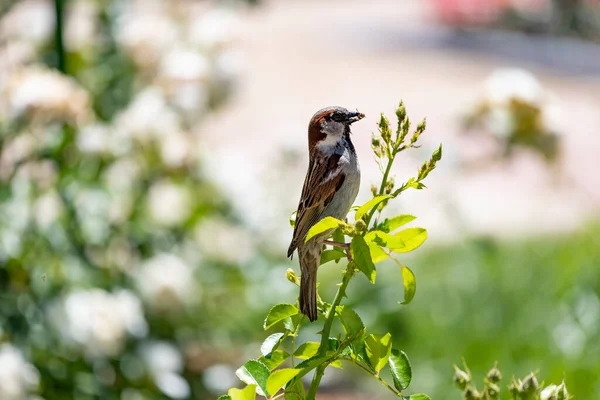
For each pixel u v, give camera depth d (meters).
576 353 10.21
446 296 11.70
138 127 8.55
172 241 9.20
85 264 8.17
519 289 11.58
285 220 10.47
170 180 8.95
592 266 11.91
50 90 7.86
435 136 21.94
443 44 36.88
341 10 47.28
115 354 7.91
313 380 3.54
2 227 7.76
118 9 9.59
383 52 35.25
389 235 3.39
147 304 8.52
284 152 11.52
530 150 10.29
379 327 11.18
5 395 7.18
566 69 31.83
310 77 30.86
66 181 8.09
